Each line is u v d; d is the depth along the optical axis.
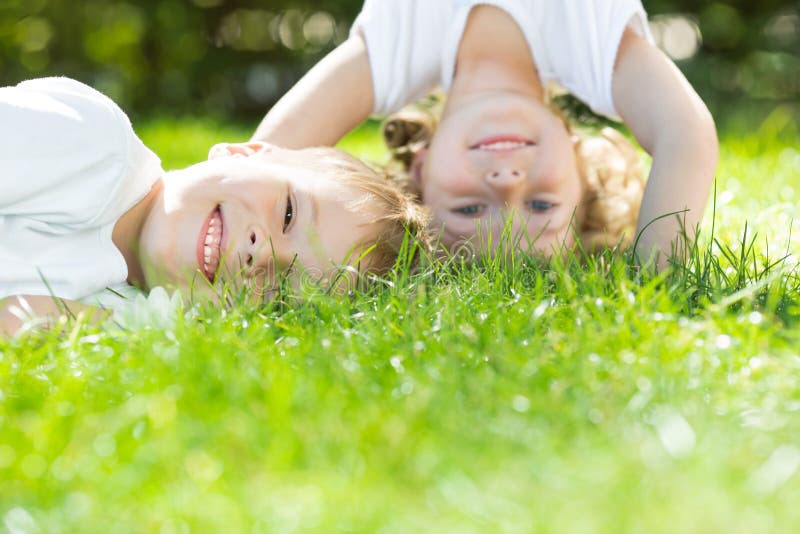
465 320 1.86
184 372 1.56
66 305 2.00
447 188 2.83
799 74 8.30
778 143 5.25
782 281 2.14
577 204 2.88
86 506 1.18
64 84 2.27
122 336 1.84
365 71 3.02
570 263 2.29
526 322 1.84
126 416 1.41
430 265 2.24
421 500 1.17
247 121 8.91
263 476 1.23
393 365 1.64
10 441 1.37
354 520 1.12
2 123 2.11
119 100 8.73
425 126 3.32
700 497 1.12
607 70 2.86
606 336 1.70
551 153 2.84
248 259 2.16
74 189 2.13
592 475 1.19
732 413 1.41
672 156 2.59
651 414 1.41
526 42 3.00
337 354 1.68
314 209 2.25
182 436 1.32
